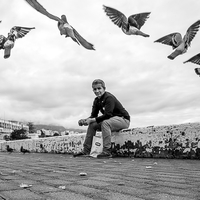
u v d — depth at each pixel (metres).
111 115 6.18
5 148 15.90
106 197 1.61
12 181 2.33
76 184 2.13
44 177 2.60
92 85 6.45
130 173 2.88
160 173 2.86
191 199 1.54
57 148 10.09
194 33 2.51
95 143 6.45
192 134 5.12
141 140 6.13
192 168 3.43
